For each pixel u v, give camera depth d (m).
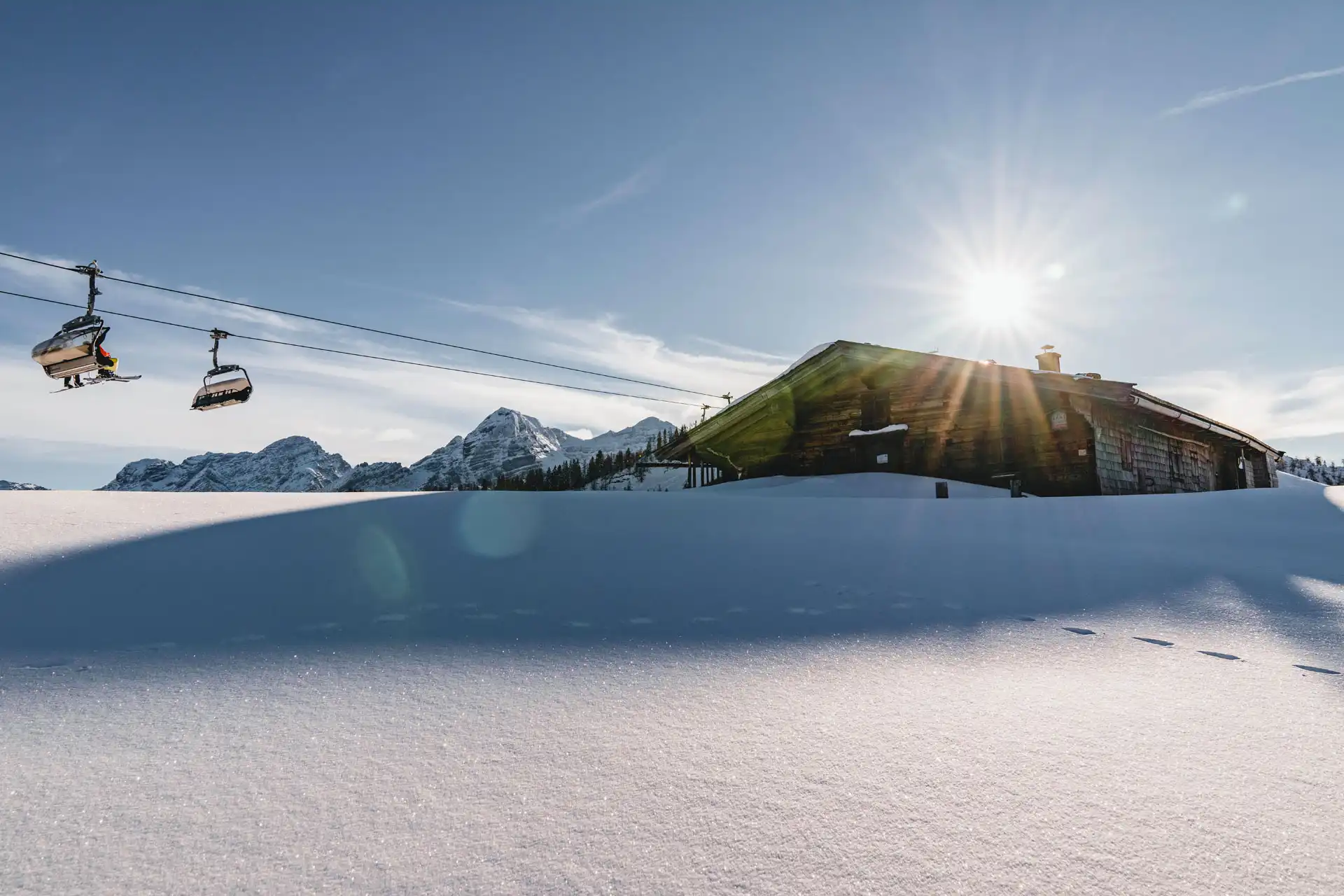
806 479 17.70
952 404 17.48
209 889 1.41
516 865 1.51
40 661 2.77
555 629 3.44
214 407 15.23
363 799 1.78
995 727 2.29
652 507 7.55
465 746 2.10
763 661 3.01
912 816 1.72
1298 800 1.82
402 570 4.49
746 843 1.60
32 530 4.77
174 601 3.64
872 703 2.51
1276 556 5.61
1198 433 21.28
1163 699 2.58
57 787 1.81
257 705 2.40
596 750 2.08
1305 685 2.76
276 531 5.36
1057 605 4.09
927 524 7.22
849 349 17.20
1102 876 1.48
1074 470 15.73
